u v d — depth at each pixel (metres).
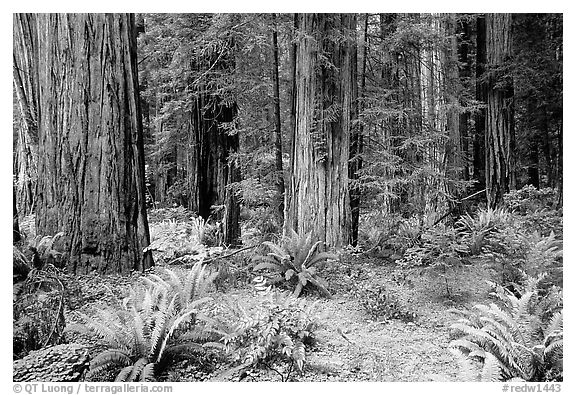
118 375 4.68
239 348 5.47
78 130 7.98
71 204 8.01
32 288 6.18
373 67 12.24
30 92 12.22
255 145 11.99
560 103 14.61
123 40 8.29
